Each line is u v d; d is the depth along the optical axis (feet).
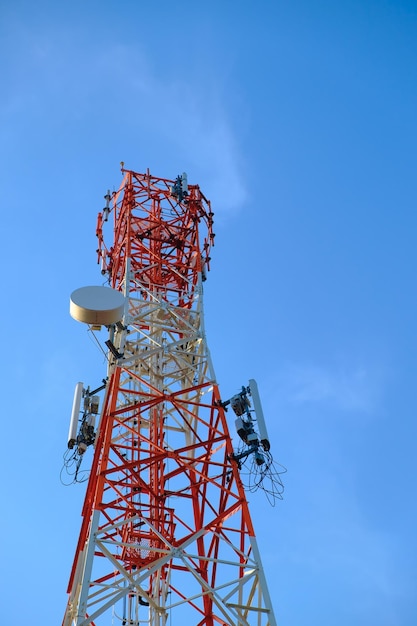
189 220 134.41
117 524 89.30
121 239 132.46
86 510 97.81
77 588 90.58
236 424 102.17
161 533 99.35
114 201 138.92
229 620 84.89
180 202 134.21
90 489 99.35
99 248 135.85
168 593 98.27
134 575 91.40
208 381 110.11
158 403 106.32
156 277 126.62
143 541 101.71
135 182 138.00
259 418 102.01
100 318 104.83
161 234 132.98
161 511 100.99
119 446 99.55
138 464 97.14
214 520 92.68
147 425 114.52
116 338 115.34
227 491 96.22
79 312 104.27
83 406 108.37
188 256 132.05
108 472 94.68
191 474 105.91
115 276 127.75
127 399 113.60
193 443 111.04
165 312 119.75
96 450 101.81
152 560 98.17
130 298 118.01
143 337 119.85
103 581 97.04
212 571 93.04
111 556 86.48
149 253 129.08
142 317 116.26
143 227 132.87
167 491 101.91
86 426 105.19
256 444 99.96
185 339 114.62
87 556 85.05
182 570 97.66
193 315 121.60
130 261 123.85
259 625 85.10
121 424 100.48
